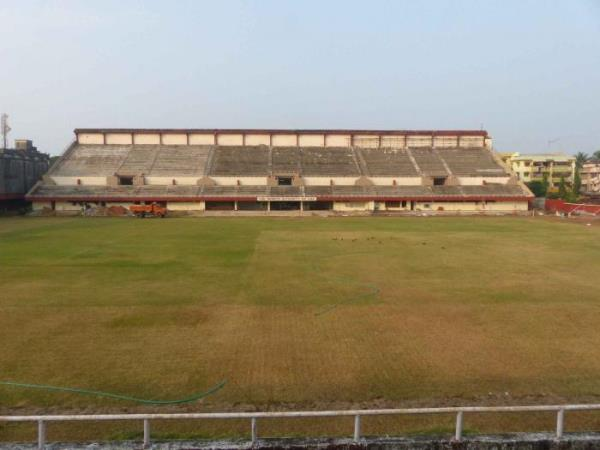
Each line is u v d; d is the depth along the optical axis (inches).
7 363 464.1
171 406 380.2
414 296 724.7
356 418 282.8
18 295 718.5
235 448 278.1
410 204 2573.8
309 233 1552.7
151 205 2229.3
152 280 823.7
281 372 445.4
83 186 2484.0
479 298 712.4
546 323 593.6
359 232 1590.8
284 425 349.1
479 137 3083.2
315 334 550.9
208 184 2551.7
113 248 1192.2
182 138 2952.8
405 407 376.8
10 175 2385.6
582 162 4608.8
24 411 370.6
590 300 700.0
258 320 602.9
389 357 482.0
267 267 948.0
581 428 344.2
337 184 2650.1
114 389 410.0
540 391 407.8
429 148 3053.6
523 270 925.2
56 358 476.7
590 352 497.4
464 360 475.2
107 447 279.0
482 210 2554.1
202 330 563.5
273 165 2758.4
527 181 3996.1
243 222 1971.0
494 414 366.9
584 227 1771.7
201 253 1119.0
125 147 2881.4
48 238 1392.7
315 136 3026.6
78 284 791.1
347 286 787.4
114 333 550.9
